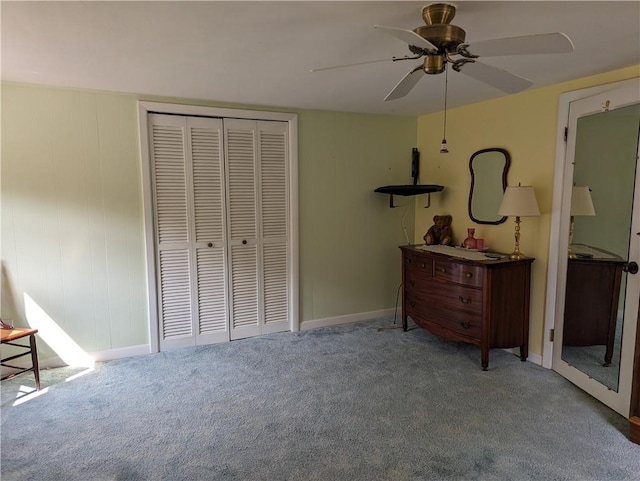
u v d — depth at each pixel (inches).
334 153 157.6
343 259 164.4
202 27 73.9
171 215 135.6
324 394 108.4
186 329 141.7
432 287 138.3
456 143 152.8
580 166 108.8
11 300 119.6
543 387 111.2
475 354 134.1
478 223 145.0
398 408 101.1
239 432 91.4
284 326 157.2
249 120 142.9
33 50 86.2
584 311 108.6
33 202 119.2
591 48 85.9
